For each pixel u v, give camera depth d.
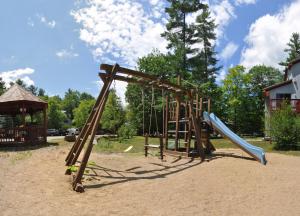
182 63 38.84
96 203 6.58
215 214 6.13
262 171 10.25
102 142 21.88
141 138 29.02
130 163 11.66
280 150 18.69
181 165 11.44
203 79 41.09
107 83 10.33
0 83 54.75
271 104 24.78
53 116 62.91
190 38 39.88
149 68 43.66
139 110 40.72
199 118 14.70
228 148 19.11
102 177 9.02
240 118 51.88
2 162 11.20
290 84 26.59
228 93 51.22
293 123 19.05
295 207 6.64
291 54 57.03
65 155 13.25
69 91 119.44
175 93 14.02
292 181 8.96
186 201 6.92
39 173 9.05
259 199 7.17
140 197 7.13
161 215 6.00
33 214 5.68
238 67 51.47
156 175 9.55
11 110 23.47
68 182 8.15
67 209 6.08
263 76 62.59
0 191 6.95
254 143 21.97
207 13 41.62
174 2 39.00
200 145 13.08
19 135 19.89
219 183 8.49
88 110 59.72
